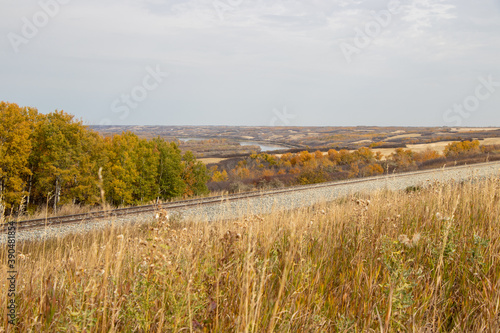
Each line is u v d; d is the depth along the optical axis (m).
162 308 2.17
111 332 2.04
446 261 3.40
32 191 34.06
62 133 32.62
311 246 3.96
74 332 2.08
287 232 4.07
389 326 2.37
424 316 2.76
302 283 2.94
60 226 10.88
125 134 39.84
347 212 5.20
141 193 35.09
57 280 2.89
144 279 2.43
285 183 30.72
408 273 2.77
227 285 2.74
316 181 31.59
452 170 25.84
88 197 31.45
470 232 4.15
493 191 5.48
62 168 31.53
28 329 2.28
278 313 2.41
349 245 4.11
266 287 2.84
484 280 3.17
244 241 3.16
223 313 2.46
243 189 26.69
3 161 28.27
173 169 36.97
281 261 3.28
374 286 2.92
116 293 2.39
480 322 2.68
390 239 3.73
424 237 3.87
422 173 26.72
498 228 4.20
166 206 15.19
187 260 2.81
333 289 3.13
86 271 2.77
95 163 32.62
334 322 2.65
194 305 2.34
